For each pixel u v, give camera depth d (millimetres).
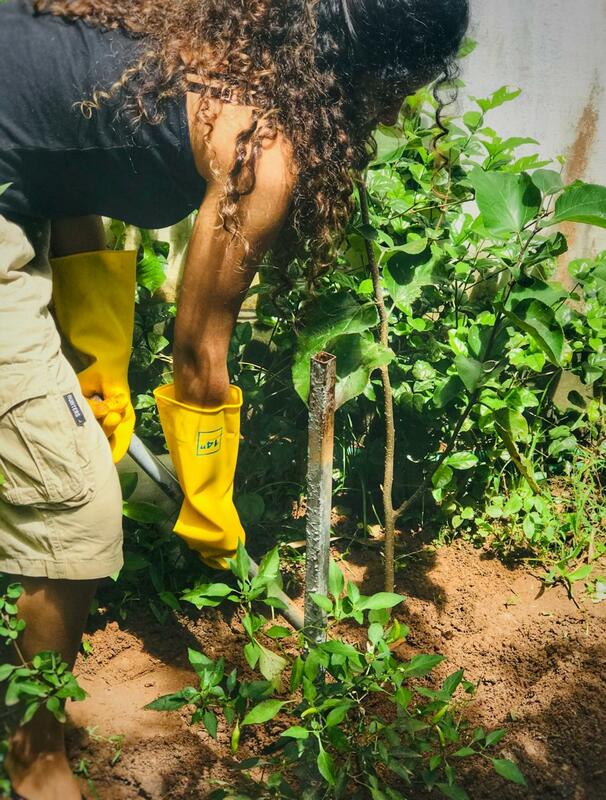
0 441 1830
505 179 2244
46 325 1889
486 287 3229
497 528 3041
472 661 2598
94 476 1877
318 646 1970
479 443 3066
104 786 2146
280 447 2936
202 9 1838
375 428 3150
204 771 2199
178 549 2625
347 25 1831
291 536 2924
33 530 1883
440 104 2082
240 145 1769
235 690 2430
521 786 2232
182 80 1797
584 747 2342
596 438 3330
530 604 2811
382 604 2039
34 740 1987
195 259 1874
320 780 2053
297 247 2172
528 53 3119
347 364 2318
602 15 3090
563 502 3168
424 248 2586
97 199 1979
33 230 2025
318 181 1896
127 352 2303
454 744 2312
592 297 3254
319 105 1850
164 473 2338
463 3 1875
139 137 1836
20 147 1861
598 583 2877
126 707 2346
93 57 1822
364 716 2195
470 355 2803
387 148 2824
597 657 2625
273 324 3014
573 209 2195
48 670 1819
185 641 2557
